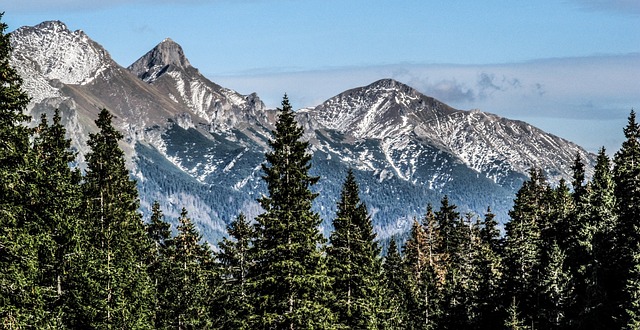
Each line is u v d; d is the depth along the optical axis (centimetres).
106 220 4788
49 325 2595
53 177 2998
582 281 7044
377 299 6138
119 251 4809
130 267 4884
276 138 4019
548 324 6862
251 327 4128
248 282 4069
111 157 5059
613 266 6794
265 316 3981
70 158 4791
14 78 2600
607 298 6550
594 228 7000
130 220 5278
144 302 5103
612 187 7331
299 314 3984
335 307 5188
